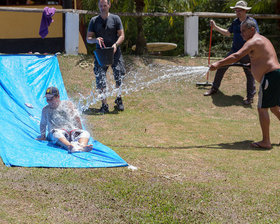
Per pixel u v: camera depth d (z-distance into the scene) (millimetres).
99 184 3609
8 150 4355
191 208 3176
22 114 5863
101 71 7570
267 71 5449
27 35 11758
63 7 11602
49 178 3684
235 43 8344
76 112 4992
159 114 7715
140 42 11148
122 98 8461
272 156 5023
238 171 4289
